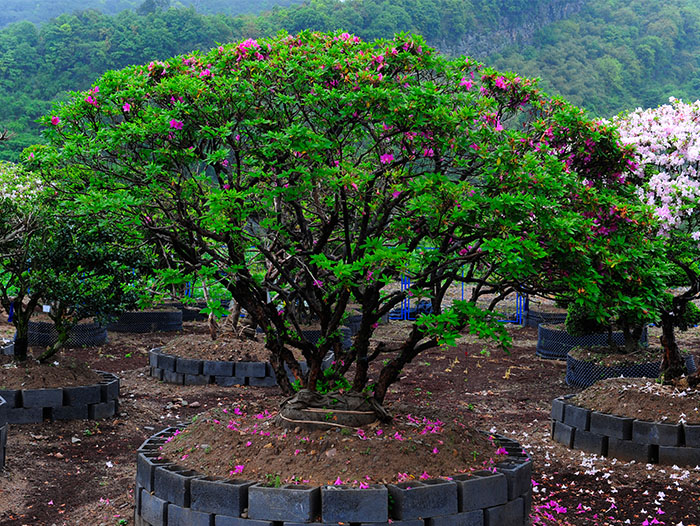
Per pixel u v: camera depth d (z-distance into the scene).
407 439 4.81
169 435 5.46
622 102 63.00
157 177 4.89
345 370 5.64
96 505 5.23
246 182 5.18
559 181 4.49
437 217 4.32
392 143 4.84
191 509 4.31
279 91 4.76
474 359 12.35
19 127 44.19
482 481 4.38
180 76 4.84
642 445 6.40
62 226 7.21
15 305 7.83
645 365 9.55
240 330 10.91
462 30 65.12
